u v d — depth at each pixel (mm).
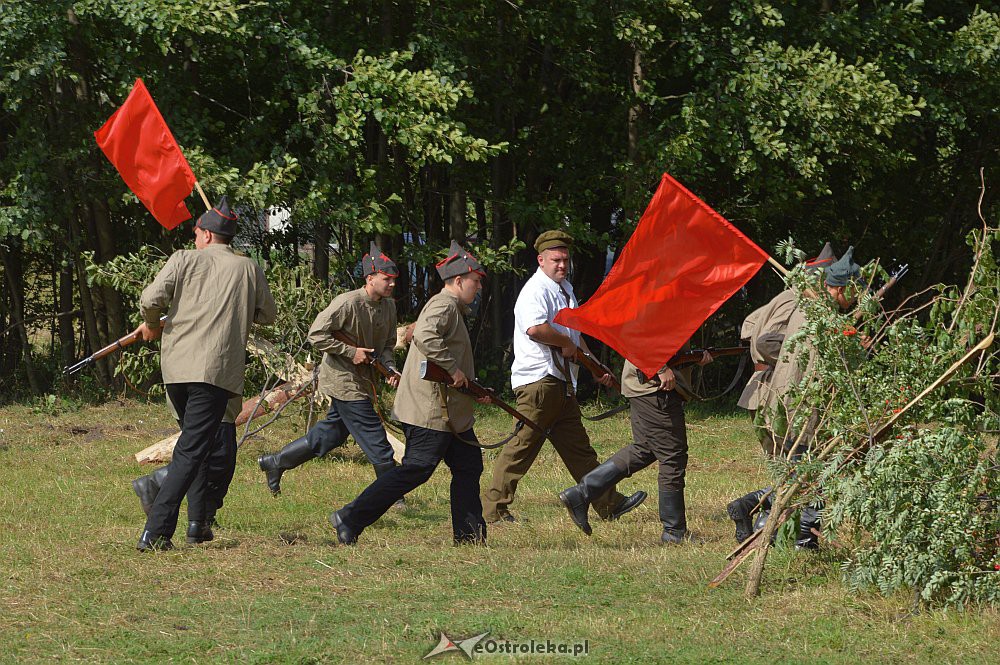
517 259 48125
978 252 15117
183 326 17828
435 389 18891
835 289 16547
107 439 32000
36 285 46125
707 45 41125
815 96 38969
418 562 17203
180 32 34719
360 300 22531
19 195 38062
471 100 38000
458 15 39812
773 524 15023
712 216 16156
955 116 42594
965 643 12867
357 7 42188
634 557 17578
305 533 20172
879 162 42156
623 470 20219
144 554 17312
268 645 12789
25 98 38062
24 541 18469
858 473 14086
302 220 38594
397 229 39094
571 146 46719
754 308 48531
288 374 29859
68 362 43625
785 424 15070
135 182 22812
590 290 50156
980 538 14461
